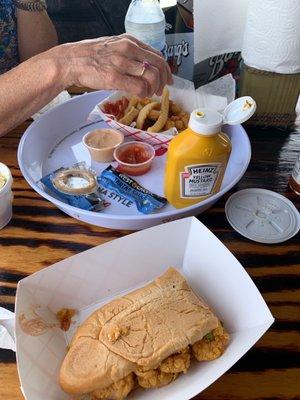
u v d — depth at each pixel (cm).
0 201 72
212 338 54
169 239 67
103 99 108
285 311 63
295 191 85
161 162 95
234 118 69
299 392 54
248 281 58
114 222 75
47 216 79
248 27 91
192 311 55
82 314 63
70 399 51
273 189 86
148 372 50
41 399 48
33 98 81
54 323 60
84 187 82
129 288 67
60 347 57
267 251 73
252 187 86
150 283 61
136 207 82
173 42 121
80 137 103
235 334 56
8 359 56
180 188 77
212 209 81
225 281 61
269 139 99
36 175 89
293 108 99
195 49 110
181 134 74
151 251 66
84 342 52
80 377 49
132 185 87
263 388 54
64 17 151
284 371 56
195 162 72
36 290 60
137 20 110
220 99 101
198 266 66
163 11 122
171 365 51
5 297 65
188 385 49
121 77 80
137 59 83
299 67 91
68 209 75
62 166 94
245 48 94
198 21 104
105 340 52
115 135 97
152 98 102
